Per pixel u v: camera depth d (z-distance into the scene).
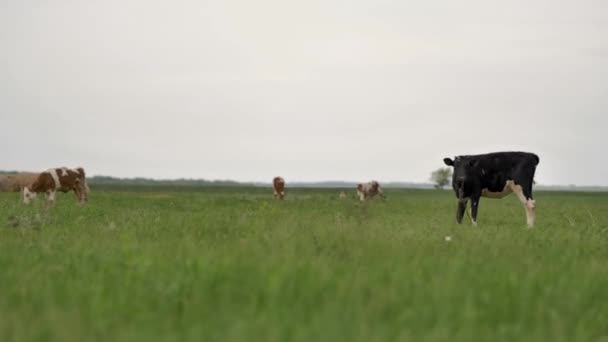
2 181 37.88
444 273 8.77
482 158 22.66
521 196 22.56
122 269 9.02
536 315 6.64
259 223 17.19
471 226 19.11
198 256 9.75
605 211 37.00
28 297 7.36
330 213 25.36
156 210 26.73
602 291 8.05
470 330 5.98
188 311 6.77
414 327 6.21
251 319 6.29
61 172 34.22
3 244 12.50
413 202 46.22
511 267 9.58
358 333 5.83
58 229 15.95
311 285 7.57
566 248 12.48
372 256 10.62
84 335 5.90
